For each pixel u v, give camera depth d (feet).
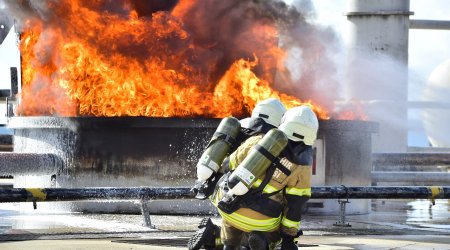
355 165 49.14
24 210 47.52
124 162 45.27
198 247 26.58
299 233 25.09
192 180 45.11
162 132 45.06
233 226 25.07
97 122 45.14
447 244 35.22
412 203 62.34
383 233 39.32
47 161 45.85
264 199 24.44
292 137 24.63
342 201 42.50
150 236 36.40
